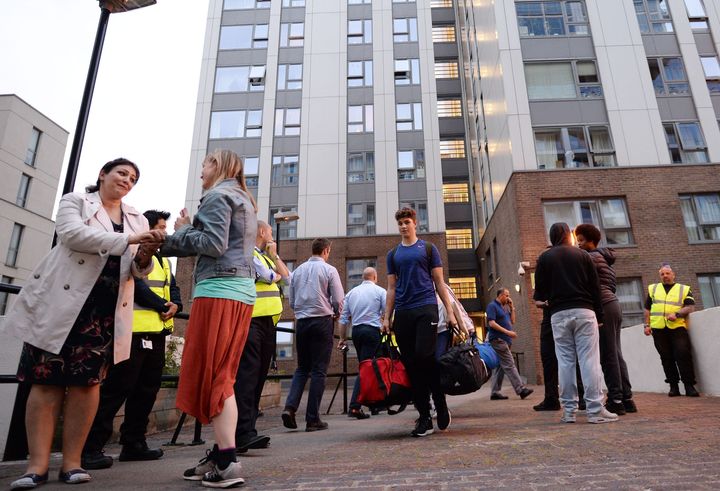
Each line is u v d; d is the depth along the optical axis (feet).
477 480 7.57
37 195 126.72
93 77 15.52
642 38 61.62
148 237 8.42
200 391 8.05
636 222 54.85
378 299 21.16
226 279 8.43
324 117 85.30
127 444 11.65
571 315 15.02
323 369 16.67
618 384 16.19
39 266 8.88
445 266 77.92
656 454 9.04
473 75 87.15
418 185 81.87
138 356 11.50
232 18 91.86
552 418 16.57
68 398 8.90
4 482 8.98
